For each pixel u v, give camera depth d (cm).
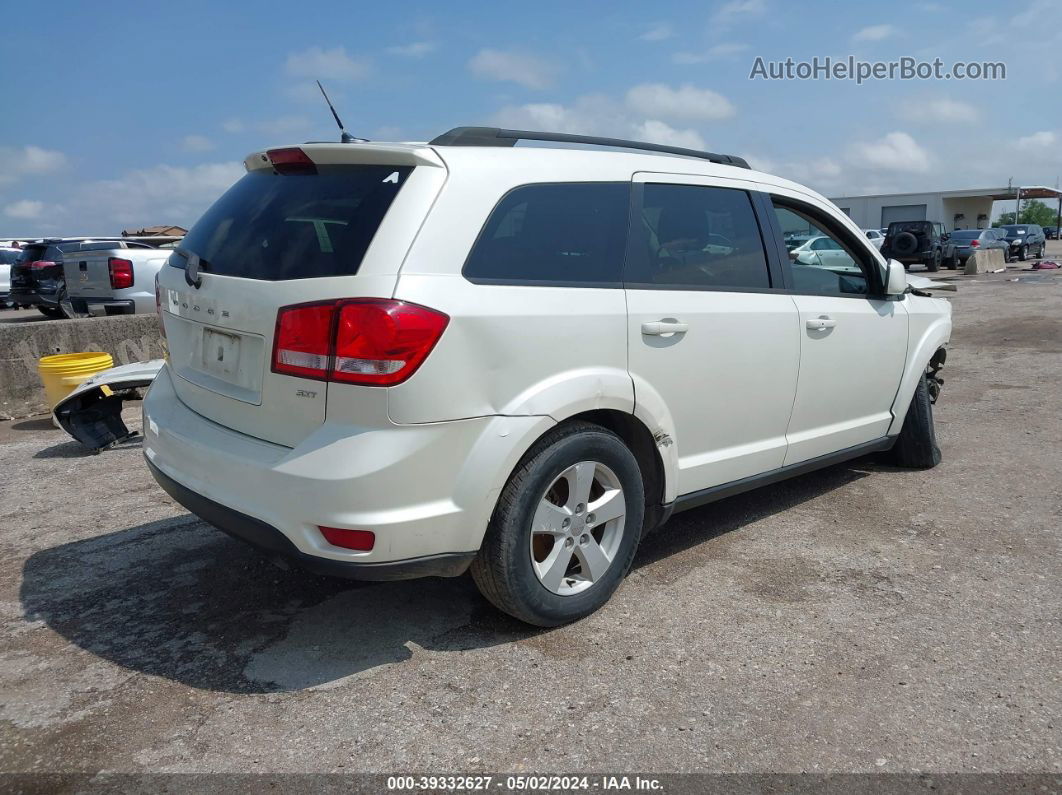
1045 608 340
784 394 404
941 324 526
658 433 342
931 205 4531
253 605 352
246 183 341
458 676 293
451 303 275
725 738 257
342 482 263
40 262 1652
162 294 357
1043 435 613
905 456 534
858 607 343
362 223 279
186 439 313
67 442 654
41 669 303
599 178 335
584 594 328
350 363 263
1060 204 7419
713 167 390
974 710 271
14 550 420
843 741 255
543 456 300
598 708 273
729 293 376
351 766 246
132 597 362
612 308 322
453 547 284
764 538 421
